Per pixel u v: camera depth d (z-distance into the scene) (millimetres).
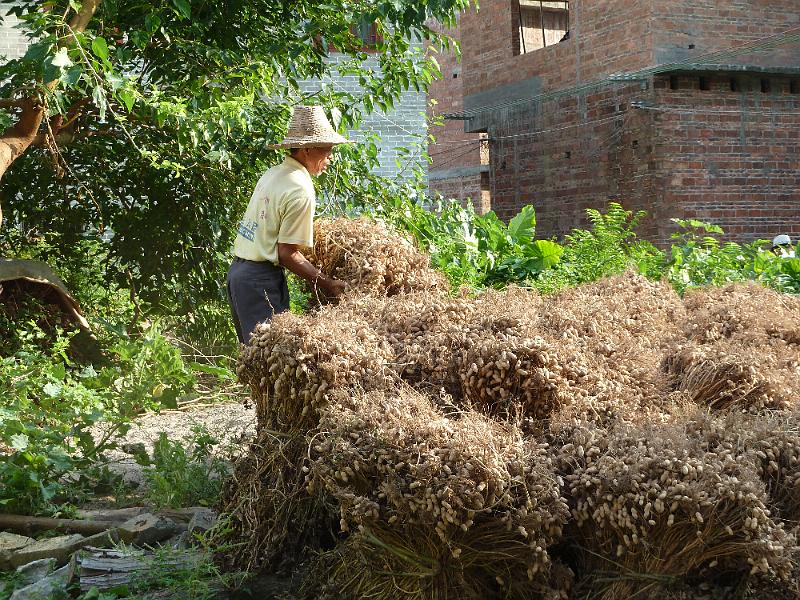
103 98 6766
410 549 2965
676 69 16844
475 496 2719
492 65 21234
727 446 2834
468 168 26188
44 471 4777
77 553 3896
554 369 3252
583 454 2908
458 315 3668
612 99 18344
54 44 6484
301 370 3365
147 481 5055
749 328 4016
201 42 8258
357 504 2869
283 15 8680
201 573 3611
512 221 11383
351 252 4676
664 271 9961
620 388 3344
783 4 18047
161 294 9156
